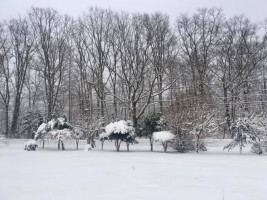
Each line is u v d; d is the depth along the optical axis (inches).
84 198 384.8
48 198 386.6
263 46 1756.9
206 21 1808.6
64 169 632.4
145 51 1678.2
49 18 1815.9
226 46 1780.3
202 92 1539.1
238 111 1696.6
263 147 1051.9
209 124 1136.2
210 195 400.2
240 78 1727.4
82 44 1802.4
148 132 1172.5
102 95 1765.5
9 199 384.2
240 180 505.4
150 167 660.7
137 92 1811.0
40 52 1823.3
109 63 1801.2
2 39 1849.2
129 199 378.6
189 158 860.0
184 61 1825.8
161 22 1749.5
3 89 2042.3
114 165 696.4
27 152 1096.2
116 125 1162.6
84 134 1382.9
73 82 2041.1
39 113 1902.1
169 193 409.7
